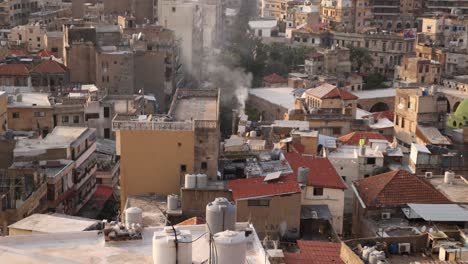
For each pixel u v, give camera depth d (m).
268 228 74.44
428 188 85.25
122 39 180.75
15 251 30.78
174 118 91.69
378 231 75.56
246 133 126.50
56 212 91.12
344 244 62.72
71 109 124.62
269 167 85.94
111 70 164.88
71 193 97.25
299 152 103.69
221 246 28.72
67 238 32.38
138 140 82.12
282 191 74.56
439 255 64.38
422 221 79.56
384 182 86.06
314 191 80.62
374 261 59.62
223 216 33.97
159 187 83.06
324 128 137.25
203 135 84.25
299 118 141.25
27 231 66.31
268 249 60.75
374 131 139.00
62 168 95.69
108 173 114.56
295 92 189.50
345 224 92.88
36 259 30.00
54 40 191.88
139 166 82.62
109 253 30.75
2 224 80.69
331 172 85.38
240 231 32.94
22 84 151.50
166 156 82.62
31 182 87.19
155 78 174.38
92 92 143.00
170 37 190.75
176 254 28.28
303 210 78.88
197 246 31.95
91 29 167.75
